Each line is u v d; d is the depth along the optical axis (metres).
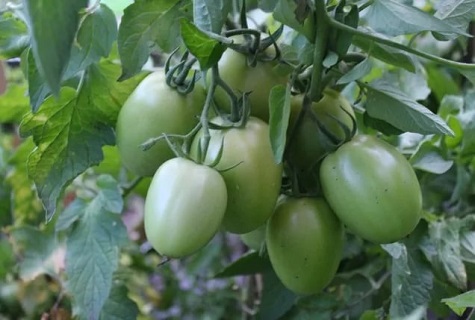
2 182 1.01
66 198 0.98
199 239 0.53
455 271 0.71
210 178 0.53
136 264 1.16
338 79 0.61
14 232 0.91
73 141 0.65
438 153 0.75
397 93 0.60
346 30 0.56
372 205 0.56
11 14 0.68
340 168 0.57
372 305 0.78
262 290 0.76
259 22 0.86
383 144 0.58
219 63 0.60
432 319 0.91
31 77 0.58
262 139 0.56
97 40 0.59
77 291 0.72
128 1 0.64
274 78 0.60
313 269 0.60
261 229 0.68
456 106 0.83
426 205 0.86
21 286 0.99
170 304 1.27
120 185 0.80
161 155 0.60
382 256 0.79
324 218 0.60
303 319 0.74
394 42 0.57
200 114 0.59
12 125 1.55
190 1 0.58
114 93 0.65
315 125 0.60
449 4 0.62
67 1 0.44
